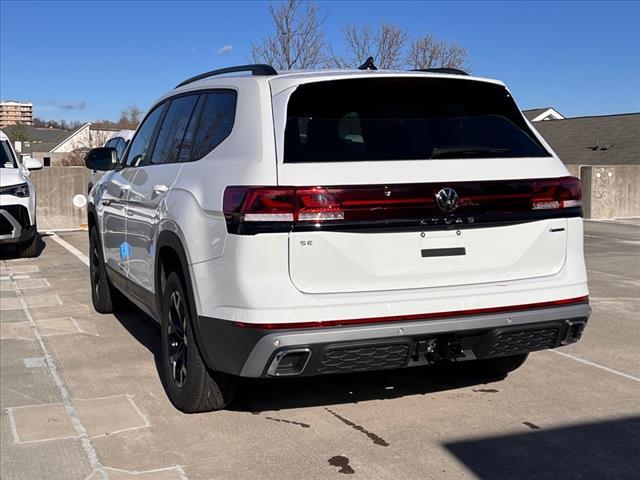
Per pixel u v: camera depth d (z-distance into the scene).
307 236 3.77
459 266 4.06
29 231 11.06
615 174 18.08
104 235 6.75
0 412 4.69
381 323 3.83
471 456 3.99
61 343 6.38
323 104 4.15
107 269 6.82
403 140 4.14
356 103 4.22
